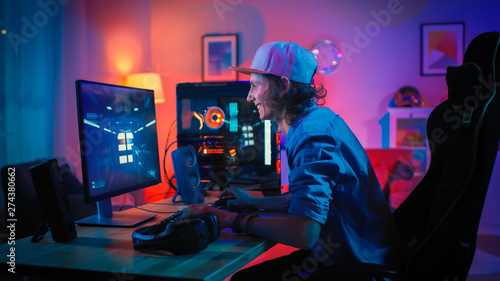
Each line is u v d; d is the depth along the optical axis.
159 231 1.15
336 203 1.13
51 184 1.16
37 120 3.86
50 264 0.96
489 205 4.21
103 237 1.23
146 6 5.38
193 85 2.04
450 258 1.00
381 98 5.05
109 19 4.98
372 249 1.15
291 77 1.19
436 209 1.10
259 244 1.12
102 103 1.34
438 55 4.94
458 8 4.91
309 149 1.08
